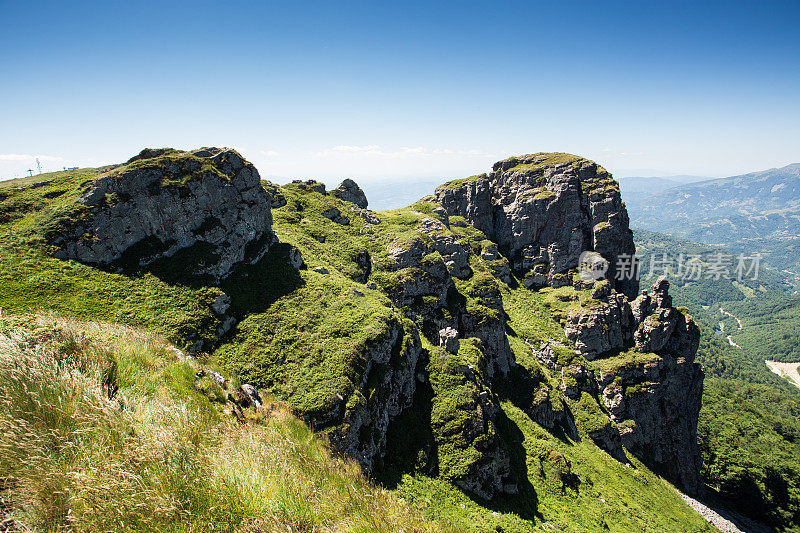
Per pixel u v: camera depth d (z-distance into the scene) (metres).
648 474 81.12
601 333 100.00
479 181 153.00
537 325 110.38
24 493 8.25
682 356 99.62
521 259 139.62
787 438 130.00
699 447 109.50
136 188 52.72
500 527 42.44
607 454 77.94
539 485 56.38
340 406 41.66
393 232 97.50
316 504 11.22
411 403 55.22
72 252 47.38
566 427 79.75
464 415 53.22
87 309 42.38
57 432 9.52
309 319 53.62
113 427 10.30
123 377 13.16
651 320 100.75
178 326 45.50
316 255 78.06
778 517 92.75
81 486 8.60
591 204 128.88
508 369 84.88
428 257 87.50
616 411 90.62
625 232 131.12
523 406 77.19
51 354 11.45
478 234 139.75
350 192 131.25
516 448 61.28
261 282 59.16
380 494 13.61
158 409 11.60
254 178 66.81
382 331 53.28
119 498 8.74
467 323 84.12
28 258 44.03
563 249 132.88
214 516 9.45
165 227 54.59
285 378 43.94
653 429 92.69
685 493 89.25
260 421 16.25
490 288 95.25
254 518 9.76
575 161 136.88
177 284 50.91
